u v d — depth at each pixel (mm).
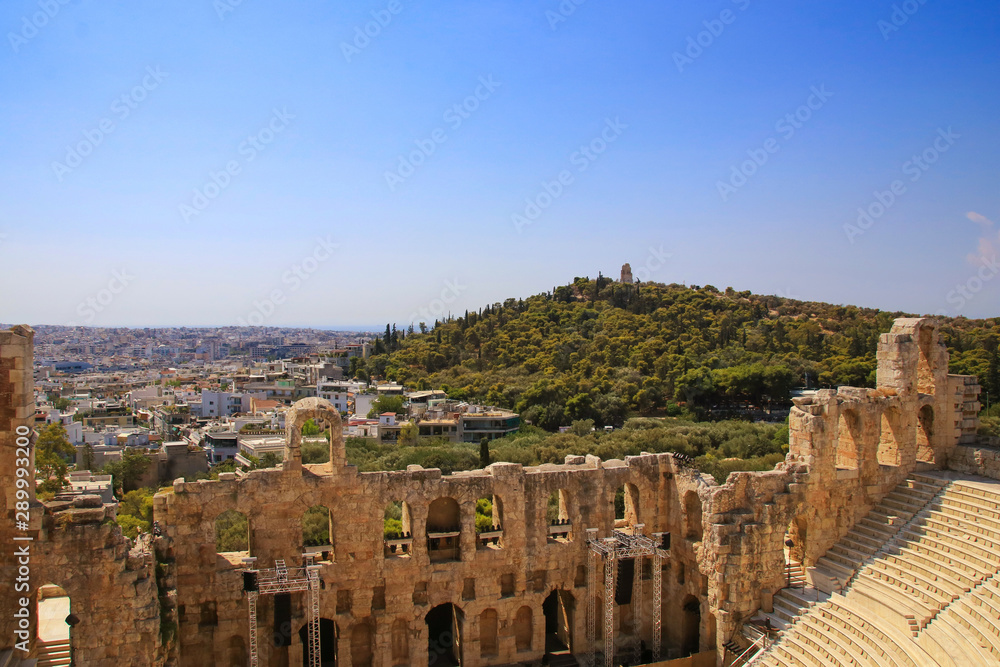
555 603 57562
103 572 35531
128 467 115062
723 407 146375
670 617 53656
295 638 44656
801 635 43312
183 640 42844
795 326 188250
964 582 40312
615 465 52781
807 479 48969
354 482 46031
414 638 47188
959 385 53156
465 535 48375
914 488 50625
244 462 114812
